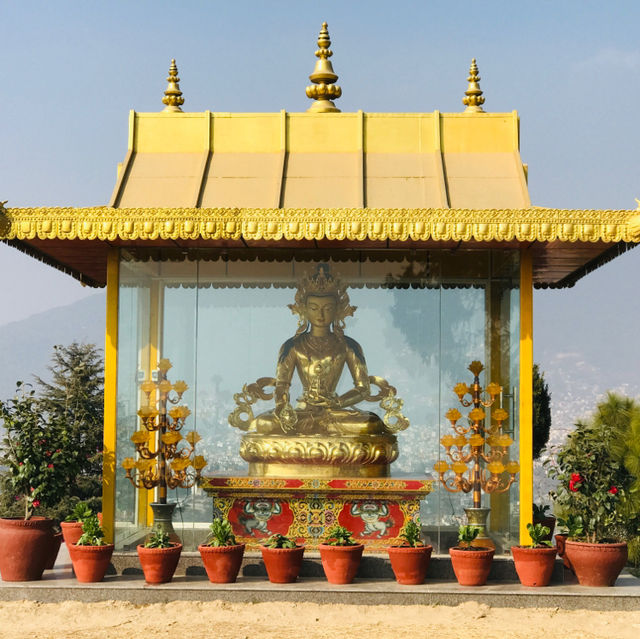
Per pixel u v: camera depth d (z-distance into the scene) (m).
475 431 13.06
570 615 11.48
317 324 13.39
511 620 11.28
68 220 12.08
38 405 13.80
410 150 13.48
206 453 13.20
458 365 13.18
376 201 12.81
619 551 12.12
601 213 11.91
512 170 13.27
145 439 13.14
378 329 13.32
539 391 20.22
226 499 13.15
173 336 13.30
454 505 13.00
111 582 12.21
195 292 13.33
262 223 12.02
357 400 13.31
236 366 13.31
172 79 14.33
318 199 12.87
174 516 13.11
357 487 13.04
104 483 12.87
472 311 13.20
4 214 12.05
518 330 12.91
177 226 12.05
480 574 12.12
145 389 13.18
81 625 11.02
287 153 13.48
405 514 13.04
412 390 13.22
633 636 10.60
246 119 13.64
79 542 12.30
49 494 12.79
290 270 13.38
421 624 11.07
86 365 23.86
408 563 12.15
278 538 12.46
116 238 12.19
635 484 15.76
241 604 11.79
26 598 11.88
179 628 10.84
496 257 13.15
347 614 11.48
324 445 13.12
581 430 13.35
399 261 13.31
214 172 13.29
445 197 12.76
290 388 13.34
